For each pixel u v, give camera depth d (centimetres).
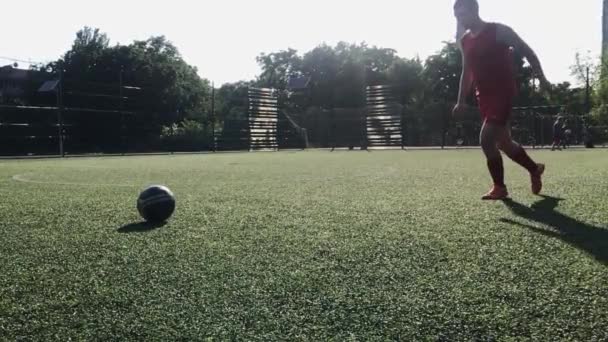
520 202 365
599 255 206
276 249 230
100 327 140
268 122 3158
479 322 138
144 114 2616
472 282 174
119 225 303
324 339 129
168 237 262
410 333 132
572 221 283
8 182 655
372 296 162
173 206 313
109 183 630
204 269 198
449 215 314
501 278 177
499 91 373
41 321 146
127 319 146
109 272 196
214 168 992
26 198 454
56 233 279
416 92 4803
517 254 211
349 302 156
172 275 190
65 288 177
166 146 2700
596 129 2556
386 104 3253
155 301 161
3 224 311
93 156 2056
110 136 2473
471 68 381
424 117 3095
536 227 268
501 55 369
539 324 136
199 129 2888
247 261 209
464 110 416
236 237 259
